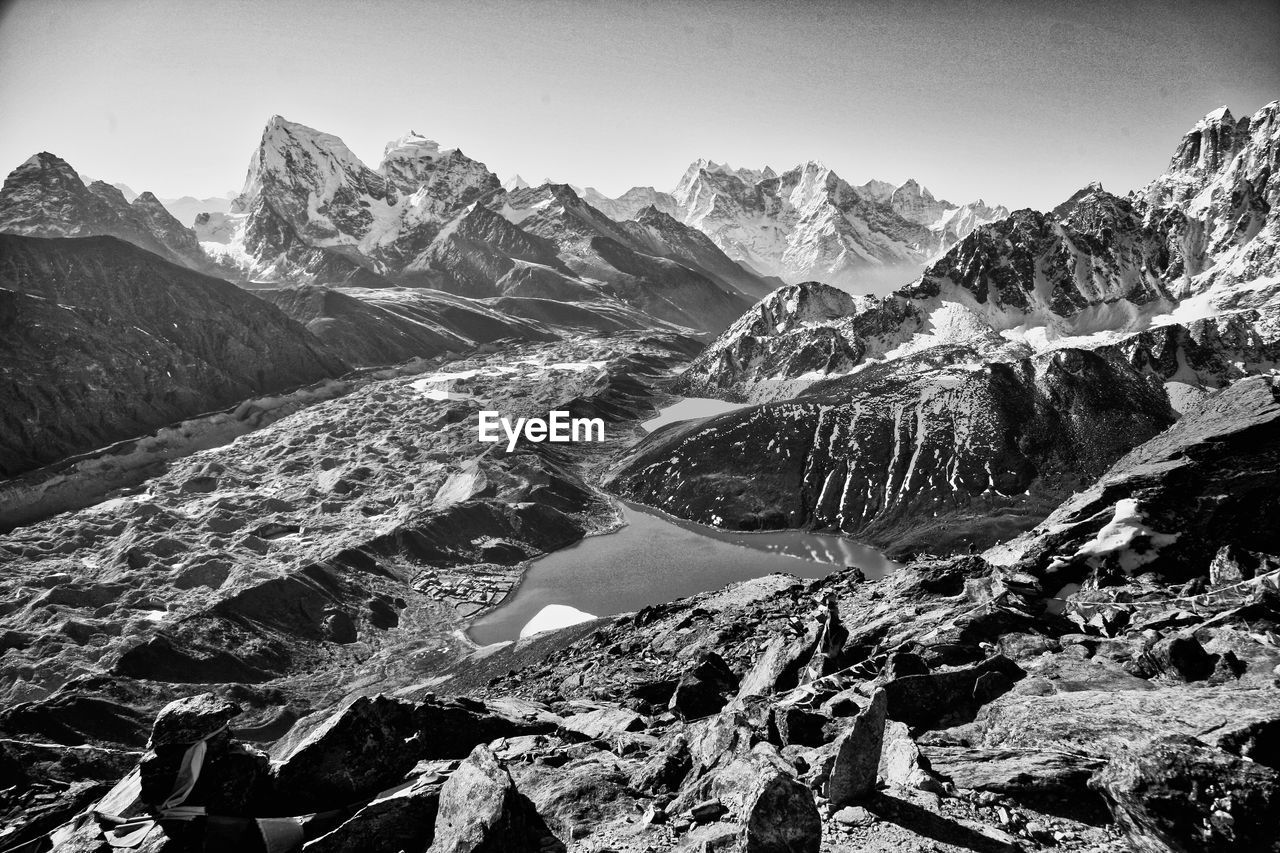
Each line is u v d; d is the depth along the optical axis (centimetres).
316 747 1744
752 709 1914
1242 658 1877
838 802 1419
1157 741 1348
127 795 1686
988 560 3466
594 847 1401
